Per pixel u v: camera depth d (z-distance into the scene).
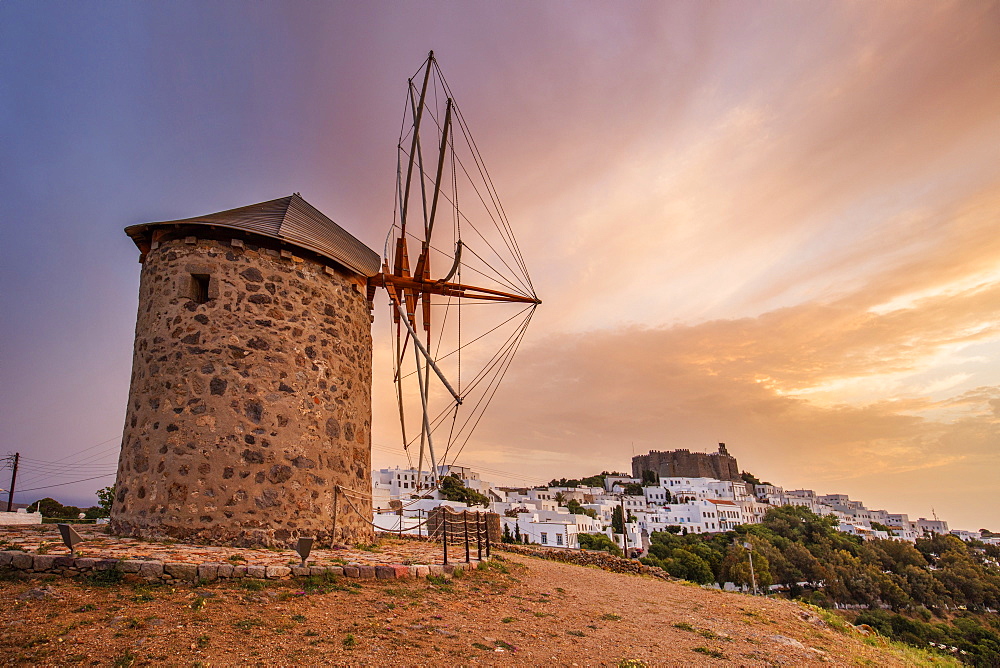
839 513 162.38
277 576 8.15
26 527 11.84
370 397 14.37
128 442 11.26
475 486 93.94
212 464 10.63
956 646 55.62
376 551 12.16
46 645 5.43
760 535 93.62
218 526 10.38
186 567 7.64
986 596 81.44
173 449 10.59
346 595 8.02
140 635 5.86
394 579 9.30
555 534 61.12
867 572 78.12
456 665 6.22
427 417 15.31
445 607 8.38
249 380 11.34
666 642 8.80
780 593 74.50
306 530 11.33
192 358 11.09
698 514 109.12
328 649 6.12
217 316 11.42
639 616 10.47
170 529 10.19
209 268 11.66
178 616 6.46
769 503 149.25
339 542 11.99
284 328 12.04
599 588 13.03
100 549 8.78
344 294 13.63
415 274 15.86
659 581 16.94
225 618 6.57
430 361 15.24
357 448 13.22
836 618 15.05
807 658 9.45
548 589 11.45
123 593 6.98
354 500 12.77
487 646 6.98
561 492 119.88
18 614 6.07
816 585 77.00
